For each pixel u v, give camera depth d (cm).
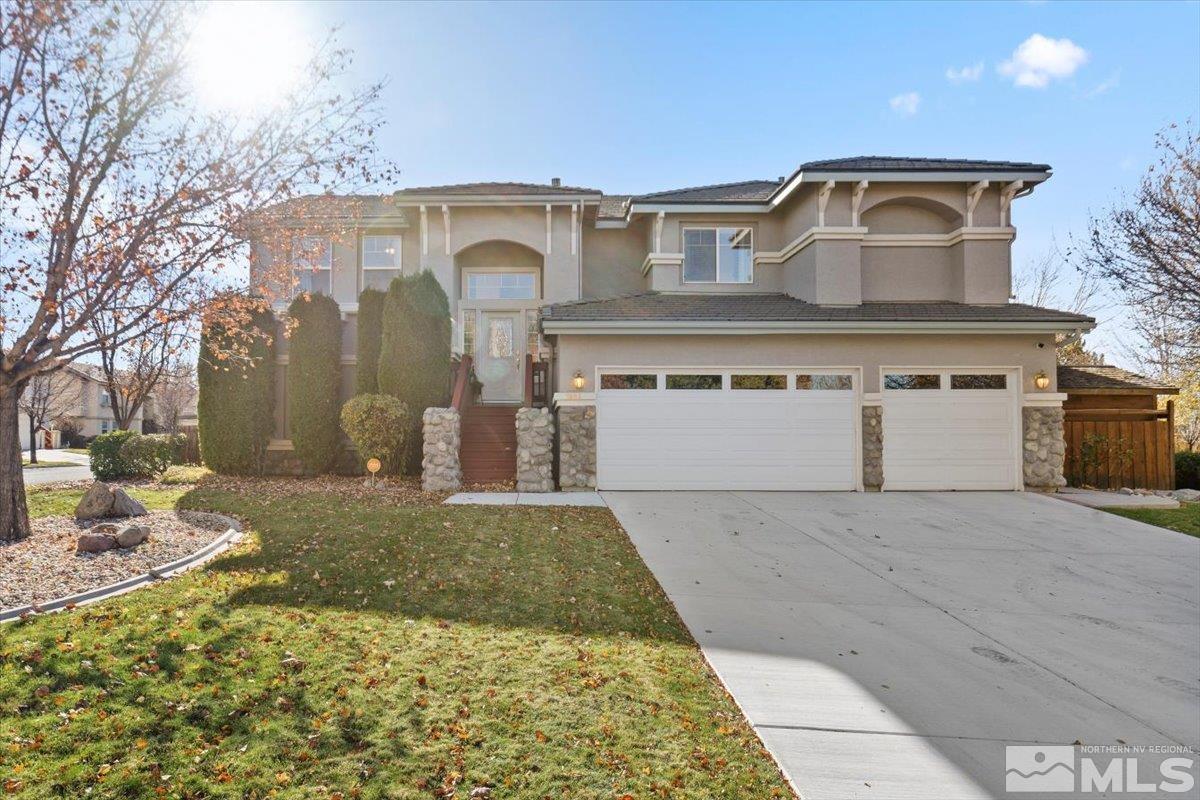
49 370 671
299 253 809
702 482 1162
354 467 1368
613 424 1164
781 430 1173
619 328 1141
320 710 343
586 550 718
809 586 622
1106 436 1263
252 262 816
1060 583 651
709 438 1166
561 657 427
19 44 567
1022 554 755
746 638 486
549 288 1448
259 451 1328
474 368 1541
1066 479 1266
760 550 751
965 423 1181
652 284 1478
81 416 4106
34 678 357
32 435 2389
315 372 1315
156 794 274
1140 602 600
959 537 832
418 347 1267
